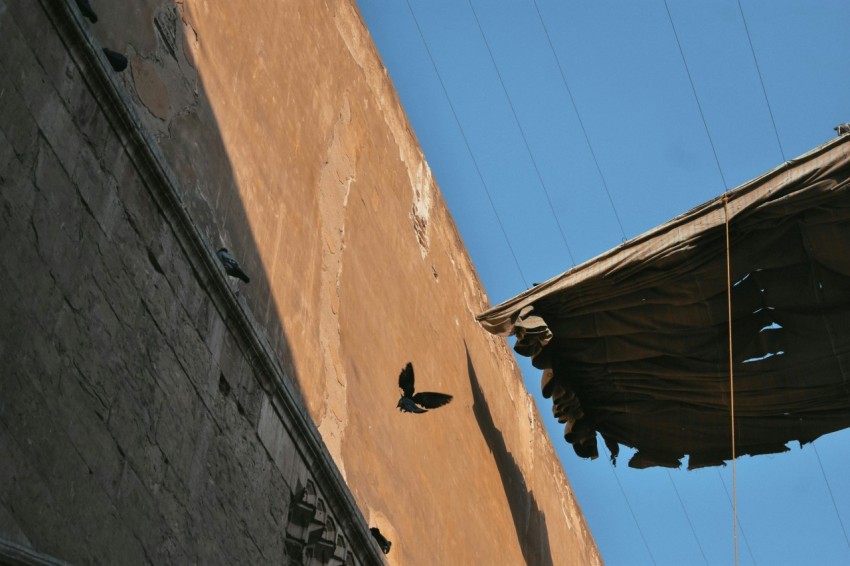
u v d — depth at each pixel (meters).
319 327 14.10
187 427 9.68
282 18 15.16
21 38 8.39
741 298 17.67
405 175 19.23
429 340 18.33
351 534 12.01
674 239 17.22
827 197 16.38
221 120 12.62
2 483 7.48
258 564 10.44
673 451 19.50
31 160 8.30
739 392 18.38
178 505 9.38
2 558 7.30
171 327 9.69
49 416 8.04
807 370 17.91
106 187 9.08
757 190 16.81
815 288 17.33
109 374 8.77
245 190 12.83
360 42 18.28
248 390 10.77
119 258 9.12
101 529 8.39
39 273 8.20
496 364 21.97
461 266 21.38
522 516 20.92
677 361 18.47
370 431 14.97
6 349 7.75
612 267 17.66
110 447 8.64
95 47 9.09
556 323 18.72
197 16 12.63
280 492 11.02
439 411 17.95
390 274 17.25
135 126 9.41
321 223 14.95
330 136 16.00
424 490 16.36
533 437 23.27
